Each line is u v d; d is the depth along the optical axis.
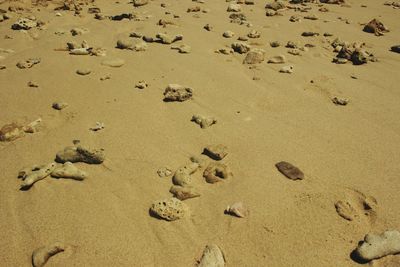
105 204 2.86
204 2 8.42
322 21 7.43
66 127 3.80
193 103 4.23
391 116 4.12
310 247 2.56
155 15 7.44
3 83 4.65
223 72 5.01
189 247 2.54
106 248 2.52
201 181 3.09
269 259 2.48
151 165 3.25
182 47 5.63
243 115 4.04
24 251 2.51
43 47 5.81
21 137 3.64
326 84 4.80
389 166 3.31
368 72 5.23
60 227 2.66
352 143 3.62
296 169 3.21
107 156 3.36
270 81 4.81
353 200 2.94
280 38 6.40
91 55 5.41
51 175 3.11
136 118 3.93
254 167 3.25
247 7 8.24
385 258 2.46
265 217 2.76
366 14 8.05
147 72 4.94
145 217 2.75
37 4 8.36
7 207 2.83
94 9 7.90
